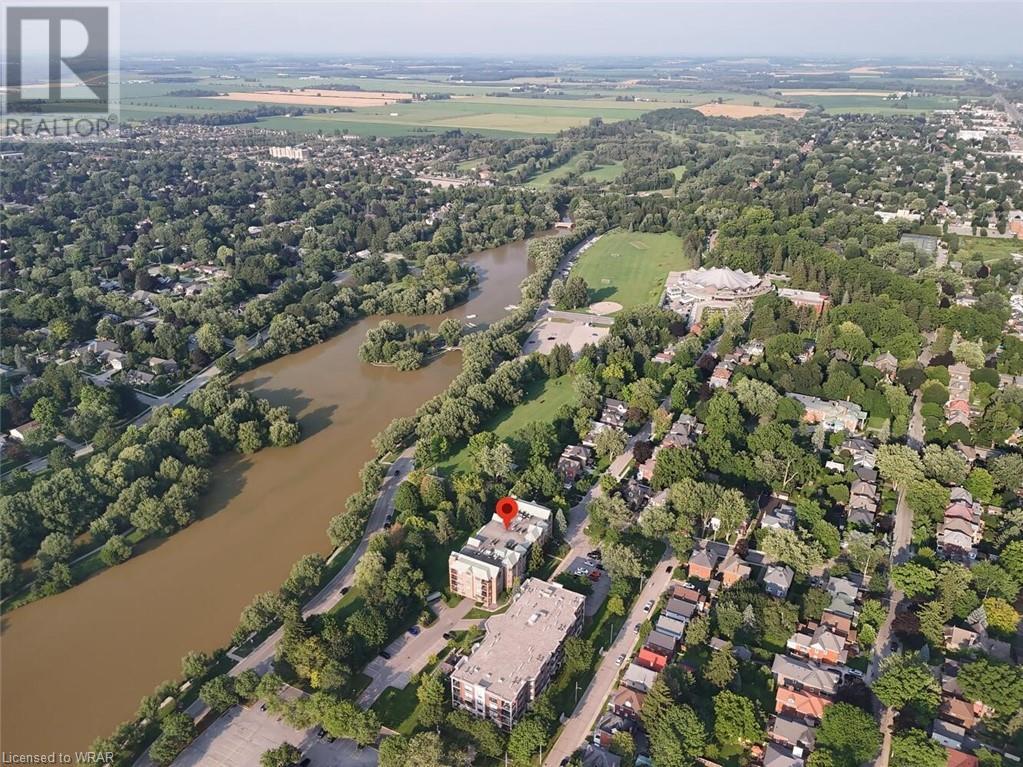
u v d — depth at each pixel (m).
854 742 197.50
